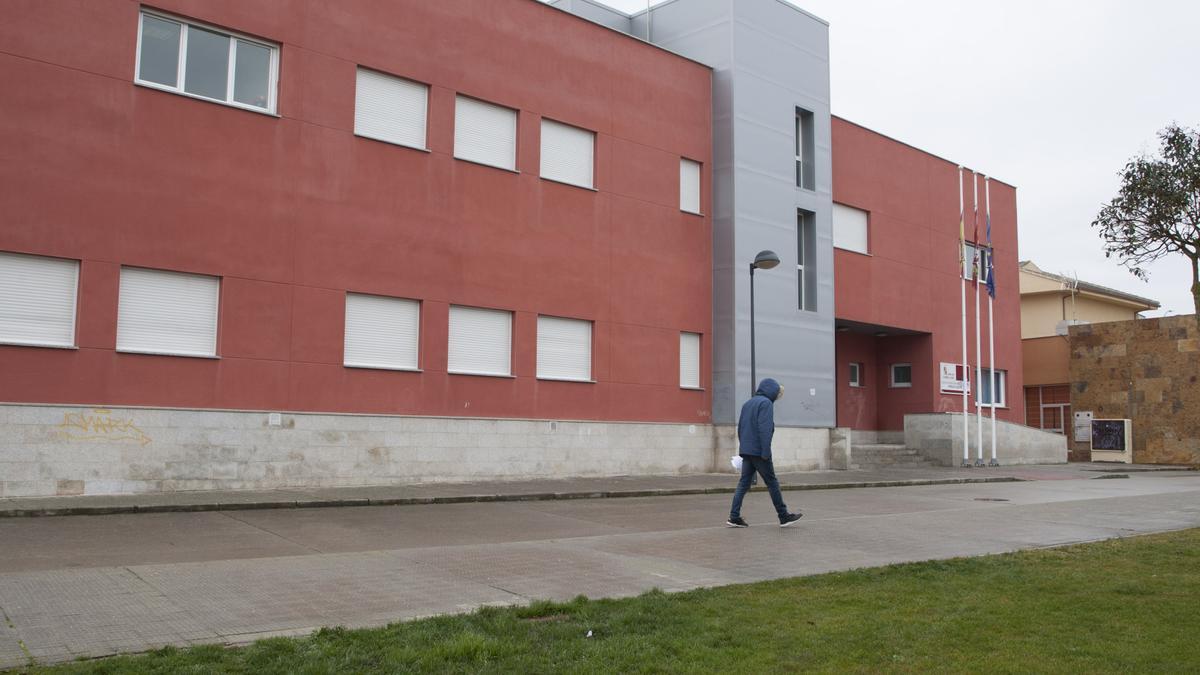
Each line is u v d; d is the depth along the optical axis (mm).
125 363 15023
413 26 19047
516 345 20266
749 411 12625
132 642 5824
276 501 14148
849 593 7711
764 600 7387
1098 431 36375
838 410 31406
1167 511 15273
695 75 24703
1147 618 6938
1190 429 34375
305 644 5727
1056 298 44594
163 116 15695
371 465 17688
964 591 7887
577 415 21281
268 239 16734
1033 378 39656
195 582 7797
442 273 19109
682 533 11719
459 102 19828
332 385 17328
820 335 26812
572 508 15031
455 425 19016
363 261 17922
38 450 14125
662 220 23500
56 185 14570
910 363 32375
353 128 17984
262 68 17094
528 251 20625
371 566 8828
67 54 14812
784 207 25922
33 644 5707
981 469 28609
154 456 15180
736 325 24078
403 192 18641
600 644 5934
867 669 5516
